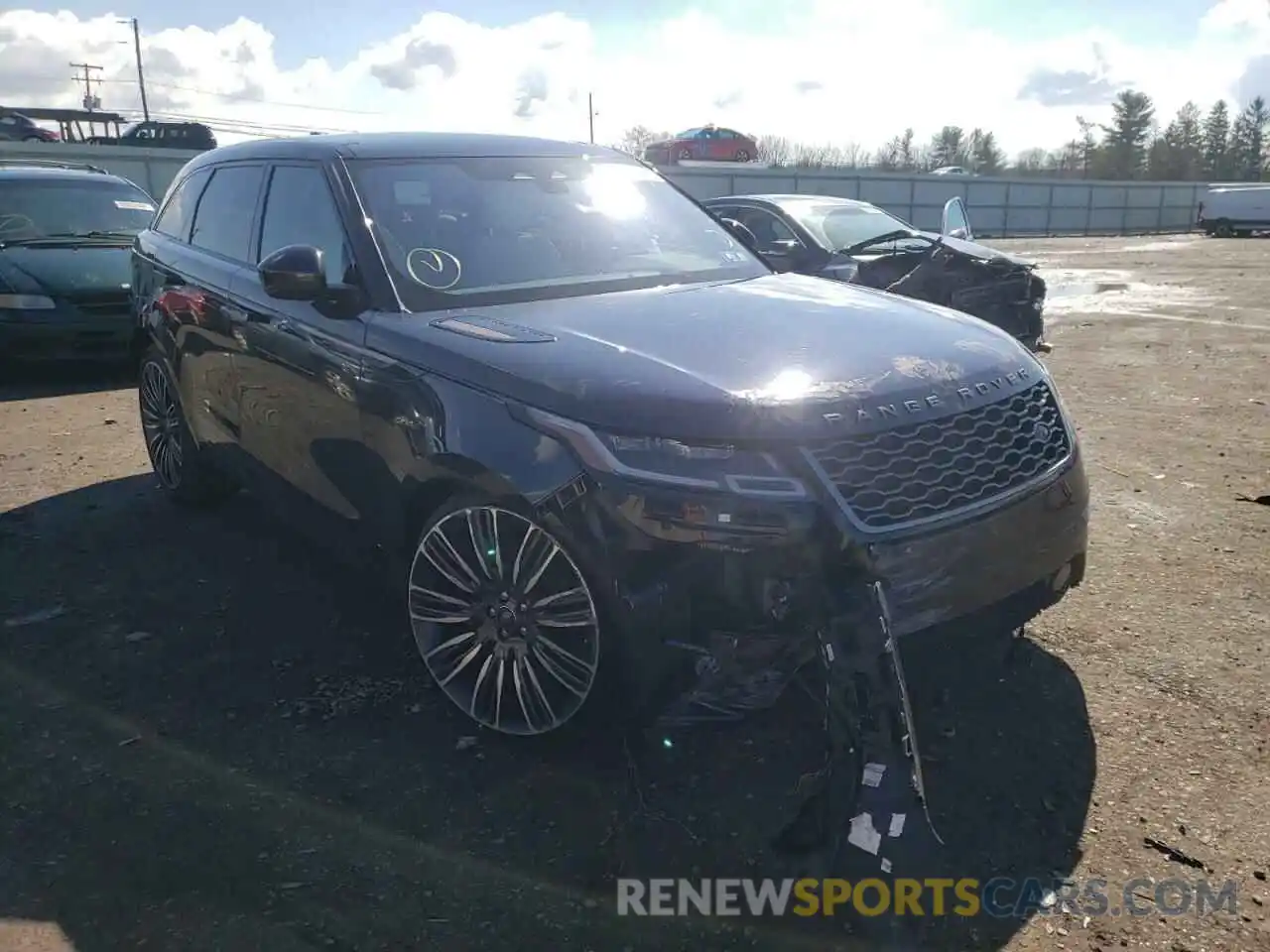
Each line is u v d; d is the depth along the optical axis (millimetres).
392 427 3322
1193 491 5609
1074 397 8203
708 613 2652
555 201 4250
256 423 4297
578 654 2906
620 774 3064
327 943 2443
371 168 4035
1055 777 2984
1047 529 3064
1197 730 3215
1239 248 32219
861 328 3285
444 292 3609
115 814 2938
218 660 3826
